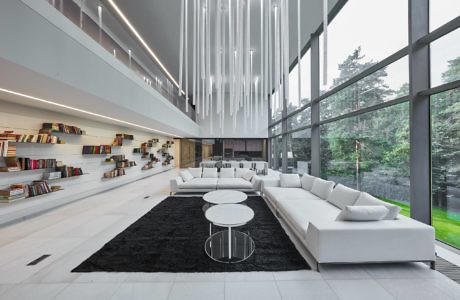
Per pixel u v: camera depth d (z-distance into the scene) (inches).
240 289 76.6
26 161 151.4
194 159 510.0
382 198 138.4
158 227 135.1
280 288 77.1
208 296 73.2
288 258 97.1
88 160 226.7
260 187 218.8
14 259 96.7
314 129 221.8
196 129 466.3
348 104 171.6
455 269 86.7
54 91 130.6
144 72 240.4
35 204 162.2
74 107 175.2
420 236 86.4
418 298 71.3
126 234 123.8
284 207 137.6
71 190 200.7
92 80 140.6
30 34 96.1
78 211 170.2
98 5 166.1
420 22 105.9
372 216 91.5
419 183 106.5
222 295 73.6
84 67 133.0
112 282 80.5
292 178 201.3
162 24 211.6
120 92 176.4
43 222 144.6
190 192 236.8
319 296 72.8
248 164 344.5
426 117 106.4
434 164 104.7
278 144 386.0
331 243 85.7
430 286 77.3
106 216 157.9
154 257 97.9
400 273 85.2
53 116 185.6
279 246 109.3
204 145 503.8
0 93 131.2
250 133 470.0
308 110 250.4
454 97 95.7
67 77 118.3
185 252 102.7
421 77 106.0
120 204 191.6
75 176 205.0
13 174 148.6
